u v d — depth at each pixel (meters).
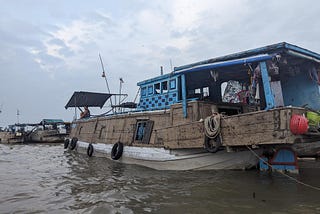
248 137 8.90
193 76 13.62
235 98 16.22
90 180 11.23
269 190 8.28
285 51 9.42
